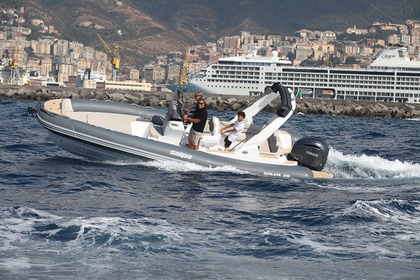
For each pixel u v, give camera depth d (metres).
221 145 22.86
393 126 67.56
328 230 14.52
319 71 153.75
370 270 11.90
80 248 12.41
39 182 18.91
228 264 12.04
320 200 18.16
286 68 152.38
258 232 14.12
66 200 16.55
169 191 18.62
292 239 13.63
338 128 55.44
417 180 22.58
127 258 12.05
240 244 13.26
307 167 22.77
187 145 22.91
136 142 22.06
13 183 18.58
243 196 18.47
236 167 22.09
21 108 60.28
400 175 23.53
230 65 151.88
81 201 16.52
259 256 12.57
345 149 33.72
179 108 22.67
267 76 152.00
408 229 14.64
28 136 31.14
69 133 22.12
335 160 25.02
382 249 13.12
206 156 22.16
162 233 13.53
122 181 19.61
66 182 19.02
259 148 23.42
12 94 103.75
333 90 154.38
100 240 12.87
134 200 17.06
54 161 22.95
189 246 12.90
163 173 21.23
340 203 17.61
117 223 13.98
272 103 96.31
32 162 22.55
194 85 153.12
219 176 21.22
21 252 12.05
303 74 153.25
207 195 18.34
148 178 20.33
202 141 22.44
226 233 14.02
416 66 152.00
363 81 153.88
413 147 35.84
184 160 22.06
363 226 14.84
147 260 12.02
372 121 83.25
